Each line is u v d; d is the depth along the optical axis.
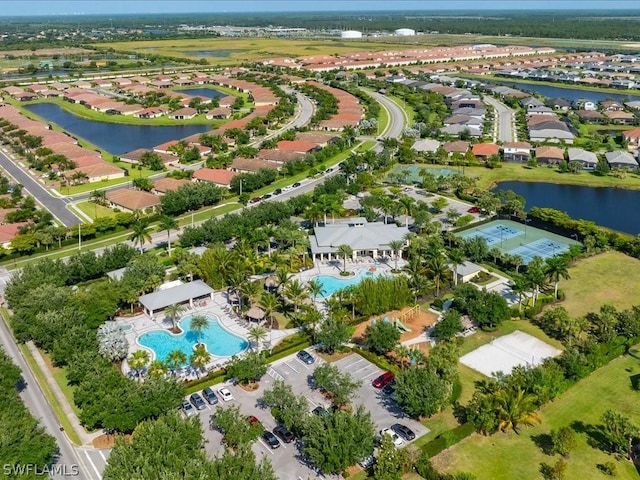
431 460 94.75
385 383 114.69
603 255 177.25
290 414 98.50
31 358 127.06
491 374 117.69
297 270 166.50
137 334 136.00
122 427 97.38
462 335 134.00
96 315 134.38
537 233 193.50
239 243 171.62
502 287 156.75
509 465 93.75
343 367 122.06
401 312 145.00
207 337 134.50
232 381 117.06
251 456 85.69
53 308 132.00
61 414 107.75
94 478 91.94
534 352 126.69
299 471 92.38
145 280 151.25
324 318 138.75
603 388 113.81
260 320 141.00
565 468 90.81
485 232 194.75
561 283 158.88
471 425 100.75
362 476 91.69
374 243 175.38
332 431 90.88
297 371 120.50
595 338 129.25
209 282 158.50
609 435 98.00
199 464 82.81
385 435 93.25
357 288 144.38
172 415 93.31
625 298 149.88
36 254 182.62
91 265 159.25
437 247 161.38
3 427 88.06
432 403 101.88
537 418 101.62
